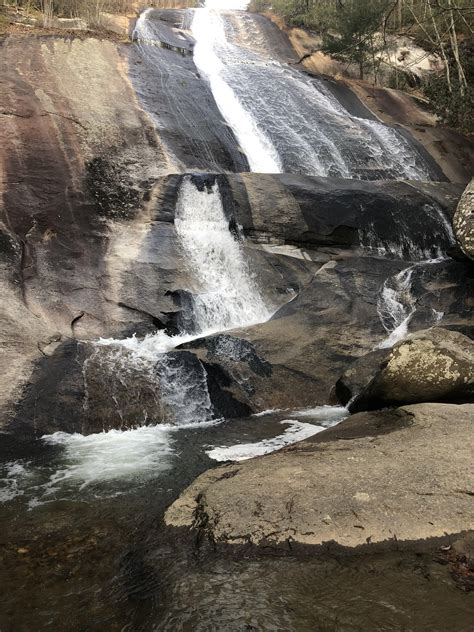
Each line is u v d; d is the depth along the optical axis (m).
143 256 9.44
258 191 10.73
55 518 4.53
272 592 3.23
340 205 10.84
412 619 2.95
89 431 6.65
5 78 11.40
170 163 11.38
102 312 8.56
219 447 6.18
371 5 18.08
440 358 6.86
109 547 4.04
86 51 13.80
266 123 14.47
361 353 8.52
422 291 9.74
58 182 9.98
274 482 4.27
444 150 15.92
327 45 19.17
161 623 3.05
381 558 3.48
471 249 9.67
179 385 7.35
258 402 7.54
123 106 12.41
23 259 8.67
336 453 4.82
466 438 4.85
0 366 6.94
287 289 9.88
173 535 3.96
